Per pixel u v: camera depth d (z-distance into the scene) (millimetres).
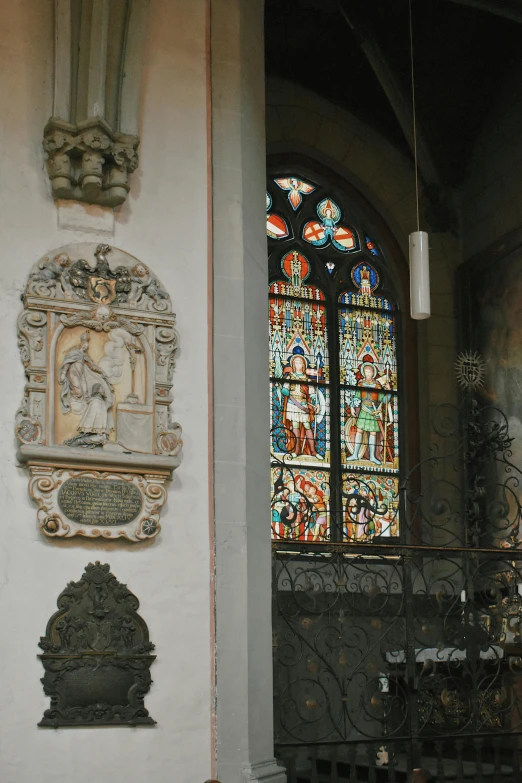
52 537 9070
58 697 8820
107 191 9812
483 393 15672
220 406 9875
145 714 9055
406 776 11562
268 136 16000
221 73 10695
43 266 9508
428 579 14984
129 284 9812
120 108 9914
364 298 16438
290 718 13234
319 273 16250
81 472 9242
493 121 16312
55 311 9469
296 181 16484
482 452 13547
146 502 9398
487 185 16328
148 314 9789
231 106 10648
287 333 15750
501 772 11172
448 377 16203
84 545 9188
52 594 8992
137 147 9961
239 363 10047
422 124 16406
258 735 9398
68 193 9734
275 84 16203
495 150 16203
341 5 15352
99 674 8984
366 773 12242
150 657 9148
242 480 9797
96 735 8891
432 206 16766
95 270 9703
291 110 16250
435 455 15828
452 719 11445
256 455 10055
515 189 15680
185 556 9492
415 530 15539
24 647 8812
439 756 10859
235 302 10180
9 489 9039
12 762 8586
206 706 9258
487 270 15914
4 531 8945
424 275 10445
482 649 11484
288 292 15945
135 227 10023
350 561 12609
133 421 9516
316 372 15789
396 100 16141
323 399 15719
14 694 8711
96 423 9352
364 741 10641
